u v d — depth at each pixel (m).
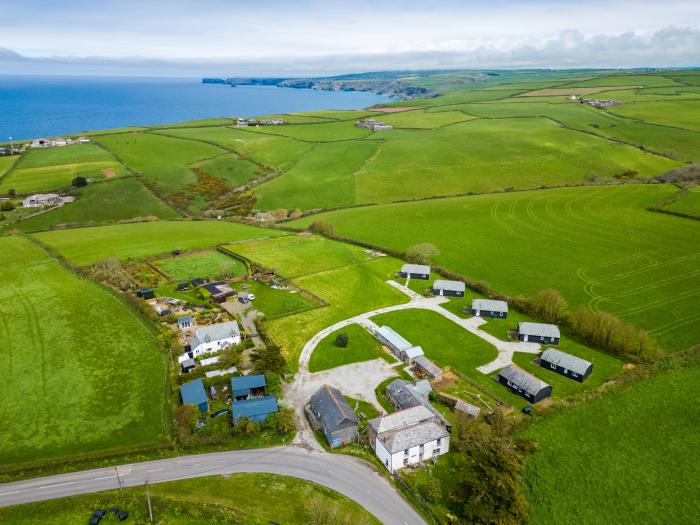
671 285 119.38
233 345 95.38
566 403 78.50
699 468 65.75
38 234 166.38
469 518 58.19
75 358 91.00
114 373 86.88
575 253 142.38
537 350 95.94
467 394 82.00
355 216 187.88
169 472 65.50
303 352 95.81
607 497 61.44
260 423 73.75
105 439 71.12
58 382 83.88
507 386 83.56
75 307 110.56
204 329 96.69
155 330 101.25
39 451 68.38
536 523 57.91
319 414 74.44
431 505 60.91
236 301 118.69
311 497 61.50
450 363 91.31
